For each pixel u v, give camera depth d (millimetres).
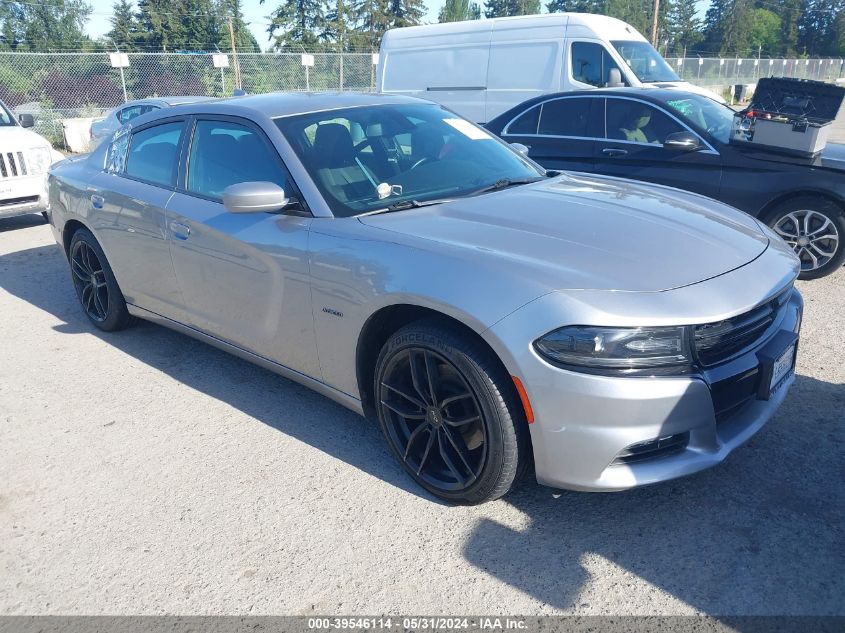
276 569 2545
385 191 3279
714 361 2449
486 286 2490
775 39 100750
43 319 5301
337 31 55812
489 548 2604
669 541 2594
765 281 2623
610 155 6406
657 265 2553
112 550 2688
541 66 9914
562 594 2371
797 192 5484
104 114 18625
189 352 4570
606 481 2418
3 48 50625
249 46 54719
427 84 11219
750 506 2764
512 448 2551
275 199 3086
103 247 4465
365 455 3268
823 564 2441
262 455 3297
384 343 3045
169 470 3203
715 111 6492
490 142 4035
